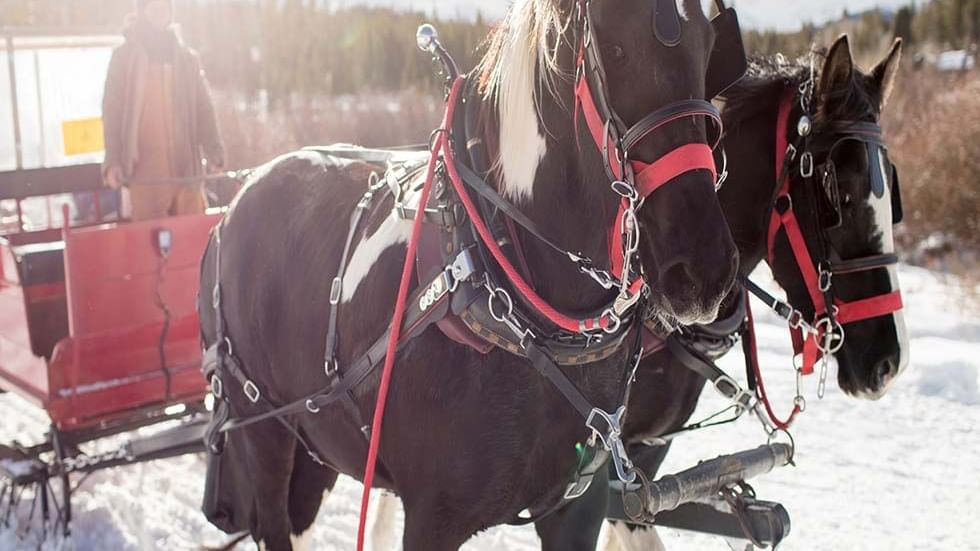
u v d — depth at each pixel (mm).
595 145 2137
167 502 5199
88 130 6195
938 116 11836
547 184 2297
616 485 3182
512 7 2367
